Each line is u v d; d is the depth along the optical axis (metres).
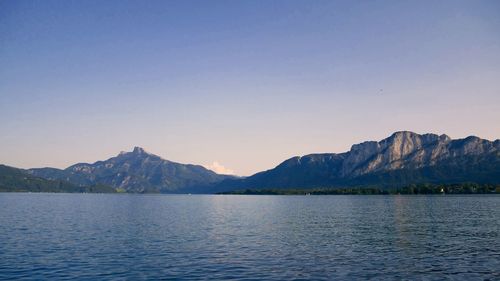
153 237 73.38
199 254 56.59
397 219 111.81
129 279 43.25
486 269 47.66
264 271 46.88
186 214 137.12
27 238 70.75
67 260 52.09
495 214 127.56
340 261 52.25
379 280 43.06
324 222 104.25
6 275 44.62
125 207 189.62
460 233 79.12
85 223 98.81
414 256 55.44
